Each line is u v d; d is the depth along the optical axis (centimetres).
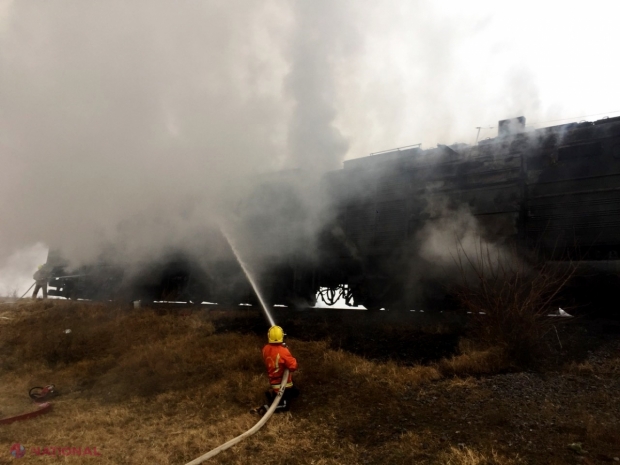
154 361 675
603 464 324
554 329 631
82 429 467
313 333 757
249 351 668
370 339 696
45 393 585
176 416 490
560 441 361
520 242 756
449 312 791
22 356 789
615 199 692
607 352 553
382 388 505
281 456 379
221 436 425
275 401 471
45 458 397
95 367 704
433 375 527
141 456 393
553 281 635
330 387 526
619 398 430
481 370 531
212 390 549
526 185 784
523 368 536
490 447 359
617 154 703
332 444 394
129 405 537
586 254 696
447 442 375
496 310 593
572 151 745
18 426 480
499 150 831
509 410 421
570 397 442
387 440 392
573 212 726
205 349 709
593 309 721
